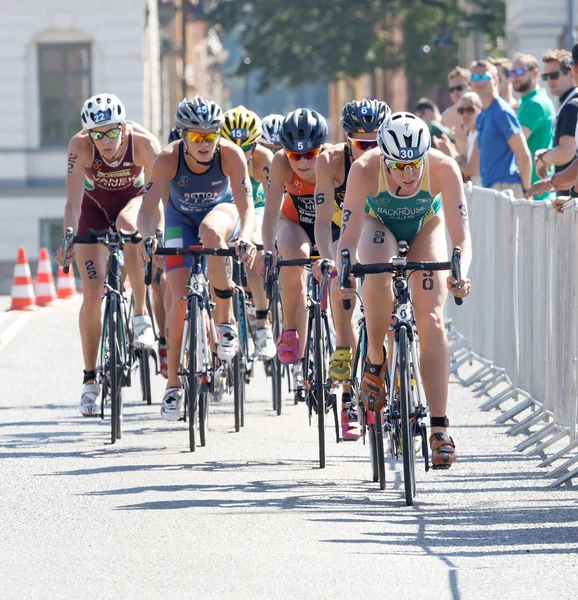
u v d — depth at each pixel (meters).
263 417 28.17
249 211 24.62
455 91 44.12
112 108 25.34
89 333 26.16
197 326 24.05
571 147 28.27
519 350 27.58
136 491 20.34
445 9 111.25
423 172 19.11
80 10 87.75
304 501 19.56
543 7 85.12
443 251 19.59
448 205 19.08
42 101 88.50
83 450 24.14
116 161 26.38
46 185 88.75
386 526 17.88
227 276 25.17
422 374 19.28
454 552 16.44
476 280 33.12
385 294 19.34
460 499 19.64
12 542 17.27
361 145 21.06
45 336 43.47
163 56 113.88
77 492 20.31
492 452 23.58
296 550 16.59
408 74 115.56
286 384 33.72
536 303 25.81
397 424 19.45
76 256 26.03
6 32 87.88
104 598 14.59
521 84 37.84
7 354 38.88
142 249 23.25
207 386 24.25
